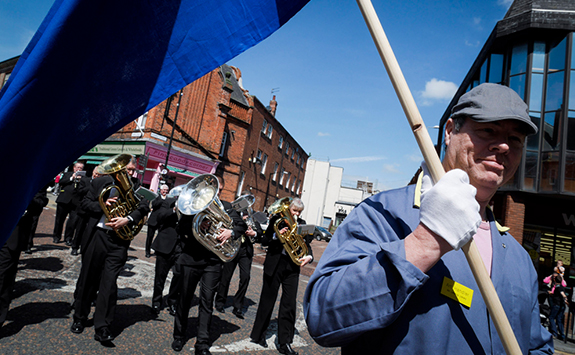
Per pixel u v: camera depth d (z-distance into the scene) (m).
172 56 1.10
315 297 0.87
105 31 1.02
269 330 4.50
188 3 1.12
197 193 3.46
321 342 0.83
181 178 18.33
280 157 30.00
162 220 4.33
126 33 1.05
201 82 18.80
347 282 0.79
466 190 0.73
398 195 1.05
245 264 4.78
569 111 10.49
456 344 0.83
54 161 1.02
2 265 2.97
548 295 7.71
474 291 0.89
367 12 0.86
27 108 0.95
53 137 1.00
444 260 0.93
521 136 1.00
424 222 0.74
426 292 0.87
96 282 3.35
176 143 17.44
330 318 0.79
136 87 1.07
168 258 4.25
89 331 3.37
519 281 1.04
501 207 11.78
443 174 0.78
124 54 1.05
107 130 1.04
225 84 20.02
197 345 3.20
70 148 1.02
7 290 3.01
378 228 0.97
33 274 4.83
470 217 0.70
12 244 3.02
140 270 6.24
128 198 3.44
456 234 0.70
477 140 1.00
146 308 4.35
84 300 3.29
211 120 19.50
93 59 1.01
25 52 0.97
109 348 3.10
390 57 0.83
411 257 0.74
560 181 10.34
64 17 0.95
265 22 1.17
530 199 11.77
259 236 4.69
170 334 3.68
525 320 1.00
